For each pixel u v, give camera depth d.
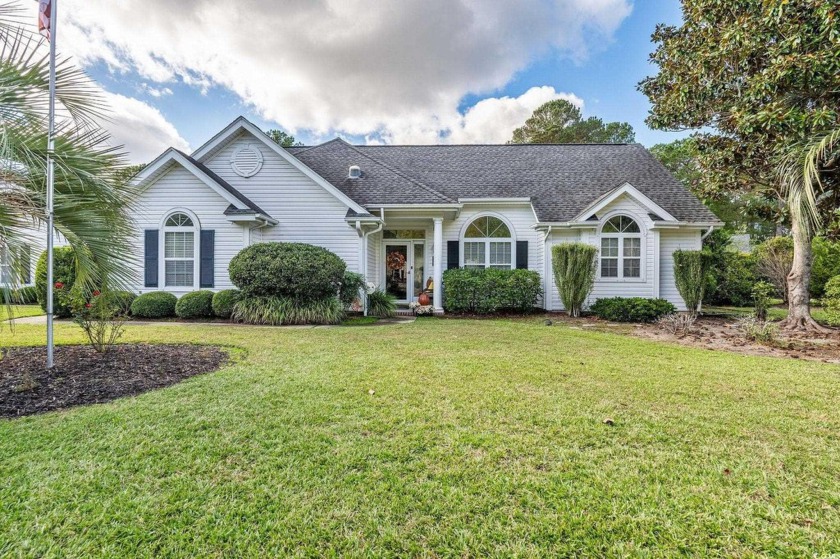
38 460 2.69
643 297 12.62
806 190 7.61
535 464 2.71
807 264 9.67
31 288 12.80
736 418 3.55
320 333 8.25
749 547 1.95
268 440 3.03
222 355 5.93
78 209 4.82
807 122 7.70
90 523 2.07
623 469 2.66
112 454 2.79
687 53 10.38
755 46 8.55
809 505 2.28
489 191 14.30
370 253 13.34
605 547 1.95
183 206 11.46
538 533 2.04
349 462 2.71
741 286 15.48
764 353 6.73
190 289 11.47
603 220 12.70
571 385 4.51
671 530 2.07
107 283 5.39
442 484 2.46
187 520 2.11
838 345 7.50
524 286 12.45
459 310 13.00
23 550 1.87
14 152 4.19
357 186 13.43
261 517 2.14
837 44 7.19
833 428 3.35
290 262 9.96
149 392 4.15
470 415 3.55
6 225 4.15
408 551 1.92
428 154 16.97
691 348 7.01
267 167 12.34
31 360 5.13
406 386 4.40
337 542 1.97
